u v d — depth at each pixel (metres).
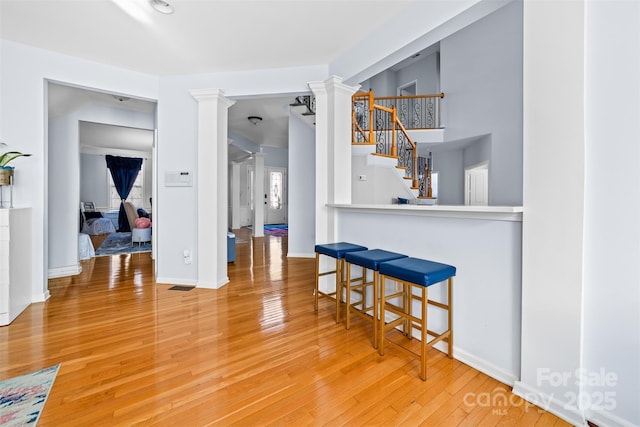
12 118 2.88
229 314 2.70
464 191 6.00
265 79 3.48
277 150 11.45
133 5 2.31
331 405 1.50
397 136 5.64
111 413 1.43
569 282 1.39
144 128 4.77
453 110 5.34
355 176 4.89
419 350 2.06
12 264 2.52
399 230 2.38
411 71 7.88
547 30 1.45
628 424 1.26
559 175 1.42
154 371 1.79
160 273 3.71
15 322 2.48
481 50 4.77
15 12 2.39
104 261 4.88
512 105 4.26
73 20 2.51
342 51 3.07
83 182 8.77
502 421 1.39
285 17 2.48
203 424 1.36
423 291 1.69
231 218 10.13
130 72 3.47
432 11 2.17
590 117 1.33
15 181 2.88
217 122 3.48
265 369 1.81
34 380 1.68
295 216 5.61
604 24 1.29
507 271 1.67
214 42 2.88
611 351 1.31
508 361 1.67
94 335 2.26
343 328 2.41
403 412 1.45
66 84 3.16
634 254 1.24
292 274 4.20
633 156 1.24
